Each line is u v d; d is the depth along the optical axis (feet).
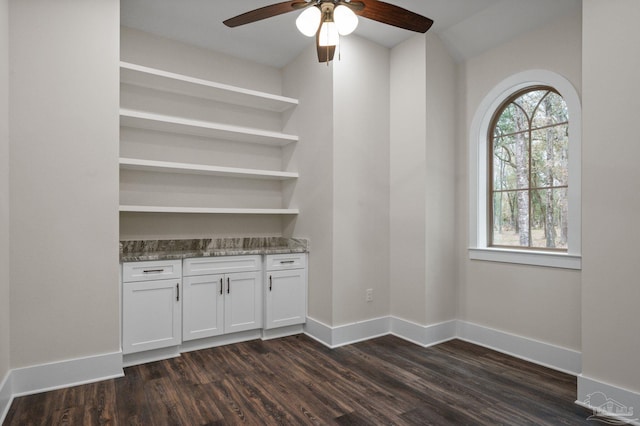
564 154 9.26
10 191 7.28
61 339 7.76
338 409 7.01
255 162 12.51
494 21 9.80
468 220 10.97
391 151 11.62
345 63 10.71
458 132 11.29
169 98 11.04
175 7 9.45
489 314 10.43
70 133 7.82
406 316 11.09
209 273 10.07
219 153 11.86
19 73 7.37
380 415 6.81
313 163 11.28
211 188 11.72
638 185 6.50
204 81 10.37
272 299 10.92
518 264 9.77
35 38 7.53
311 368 8.91
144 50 10.61
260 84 12.57
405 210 11.13
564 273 8.84
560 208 9.33
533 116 9.91
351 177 10.82
